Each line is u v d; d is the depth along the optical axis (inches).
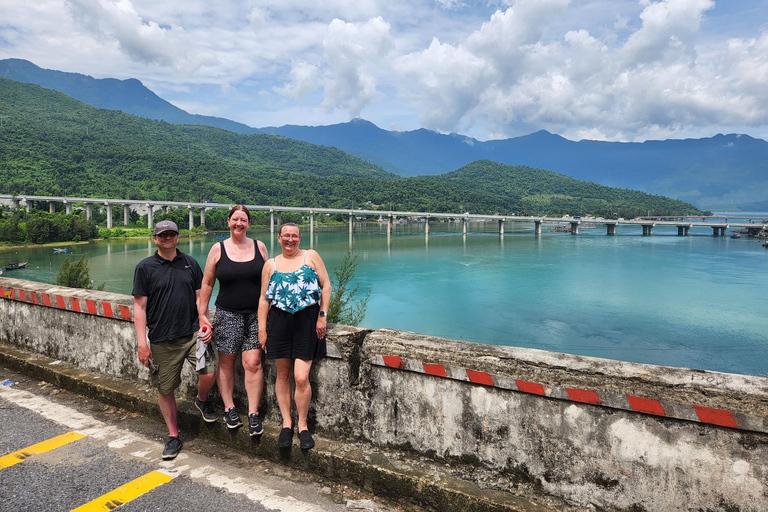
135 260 2938.0
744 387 103.7
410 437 142.8
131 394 196.7
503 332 1440.7
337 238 5039.4
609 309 1716.3
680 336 1400.1
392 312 1658.5
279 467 154.6
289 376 154.3
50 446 165.6
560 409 120.4
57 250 3432.6
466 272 2561.5
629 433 113.2
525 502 122.4
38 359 240.2
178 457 159.6
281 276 146.9
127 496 134.8
